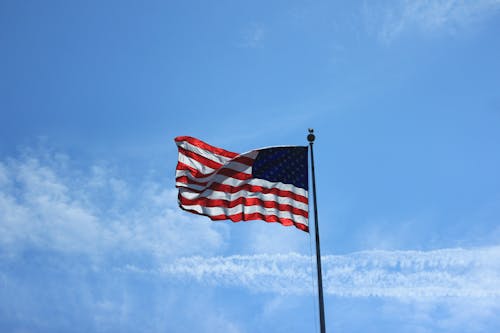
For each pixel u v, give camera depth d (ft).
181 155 72.33
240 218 69.77
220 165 73.41
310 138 68.90
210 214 69.97
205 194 70.69
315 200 64.34
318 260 59.88
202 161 72.74
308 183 71.41
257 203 70.38
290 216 69.97
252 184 71.15
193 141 73.56
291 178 71.67
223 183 71.15
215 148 74.54
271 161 72.28
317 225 62.39
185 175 71.31
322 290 57.67
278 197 70.69
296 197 70.79
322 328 55.83
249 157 72.33
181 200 70.08
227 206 70.28
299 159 72.54
